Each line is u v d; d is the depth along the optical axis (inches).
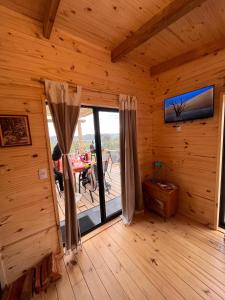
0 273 55.4
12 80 54.9
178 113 92.2
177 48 83.0
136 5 54.4
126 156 91.5
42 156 63.0
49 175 65.4
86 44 74.1
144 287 55.7
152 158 115.7
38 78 60.5
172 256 68.6
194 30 68.6
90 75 76.1
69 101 68.2
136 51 85.2
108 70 83.5
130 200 94.5
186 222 92.7
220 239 77.5
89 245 77.4
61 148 66.1
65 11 56.1
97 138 87.2
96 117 85.3
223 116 76.6
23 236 60.6
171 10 52.0
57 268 62.2
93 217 101.3
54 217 68.1
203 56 80.1
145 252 71.6
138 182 100.9
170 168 104.4
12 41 54.4
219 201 83.2
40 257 65.4
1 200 55.0
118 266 64.9
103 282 58.4
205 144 83.9
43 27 59.6
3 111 53.7
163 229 87.2
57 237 69.6
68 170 68.1
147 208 108.3
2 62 52.9
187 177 95.0
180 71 91.0
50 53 63.2
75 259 69.3
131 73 95.5
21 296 51.9
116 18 60.6
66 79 68.1
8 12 53.4
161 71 99.4
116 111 93.7
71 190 69.6
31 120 59.4
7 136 54.5
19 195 58.6
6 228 56.7
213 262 64.6
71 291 55.7
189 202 95.8
